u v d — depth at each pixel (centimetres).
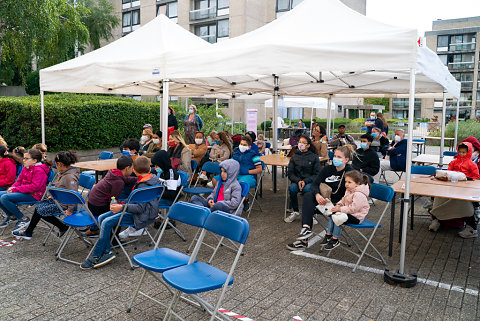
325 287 407
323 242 498
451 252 520
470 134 2066
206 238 559
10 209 547
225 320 334
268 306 364
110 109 1287
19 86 2325
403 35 407
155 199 485
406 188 413
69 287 395
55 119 1130
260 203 793
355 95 1284
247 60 503
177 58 571
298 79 970
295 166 659
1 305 355
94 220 461
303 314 350
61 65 741
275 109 1020
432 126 2659
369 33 445
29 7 1365
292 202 656
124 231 504
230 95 1433
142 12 3500
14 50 1619
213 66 535
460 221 607
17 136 1134
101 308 353
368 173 710
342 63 442
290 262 476
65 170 514
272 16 3177
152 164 567
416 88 881
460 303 375
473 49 4422
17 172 680
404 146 906
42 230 581
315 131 851
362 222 473
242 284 410
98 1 3005
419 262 482
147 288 396
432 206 639
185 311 351
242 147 705
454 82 839
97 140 1252
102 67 646
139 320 334
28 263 456
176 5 3331
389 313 354
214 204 508
